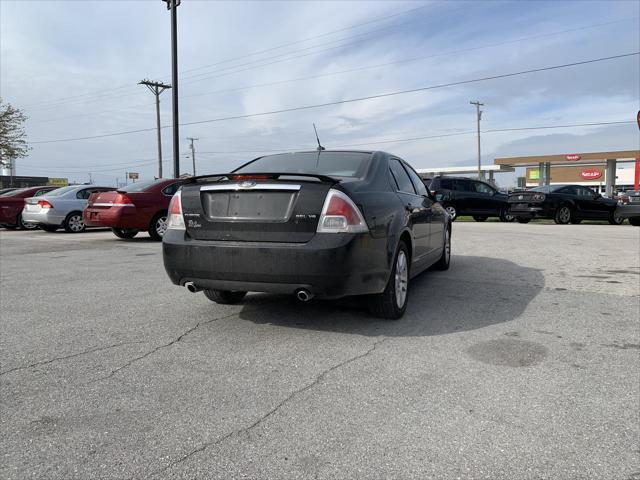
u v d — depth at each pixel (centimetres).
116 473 213
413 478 210
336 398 284
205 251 388
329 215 366
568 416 262
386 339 388
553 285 596
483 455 226
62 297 534
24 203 1573
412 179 571
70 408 271
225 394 289
